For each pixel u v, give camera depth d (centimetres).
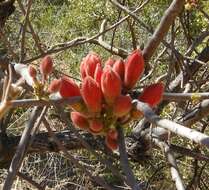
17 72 34
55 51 58
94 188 96
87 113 29
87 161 98
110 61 33
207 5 92
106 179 96
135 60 30
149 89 31
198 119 56
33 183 51
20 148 37
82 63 31
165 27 44
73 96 30
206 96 31
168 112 78
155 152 86
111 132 30
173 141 81
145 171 91
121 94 30
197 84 65
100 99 29
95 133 30
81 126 30
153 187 92
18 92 25
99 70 30
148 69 74
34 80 27
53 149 60
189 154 56
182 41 100
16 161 36
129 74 30
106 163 39
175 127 22
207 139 20
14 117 102
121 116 29
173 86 65
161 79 66
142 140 60
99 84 29
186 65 65
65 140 60
